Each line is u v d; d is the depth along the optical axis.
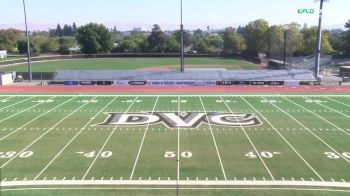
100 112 32.41
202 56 106.25
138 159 21.00
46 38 134.12
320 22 54.03
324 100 38.25
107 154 21.83
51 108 34.19
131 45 119.50
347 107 34.56
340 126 27.83
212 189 17.14
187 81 51.12
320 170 19.41
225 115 31.19
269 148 22.88
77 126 27.88
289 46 99.62
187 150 22.50
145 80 51.50
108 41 118.50
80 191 16.98
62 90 45.75
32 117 30.66
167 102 36.97
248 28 110.06
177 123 28.62
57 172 19.17
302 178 18.41
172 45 118.19
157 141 24.23
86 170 19.42
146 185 17.62
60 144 23.67
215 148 22.86
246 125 28.06
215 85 50.72
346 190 17.06
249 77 52.56
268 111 32.81
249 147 23.05
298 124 28.39
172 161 20.67
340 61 87.69
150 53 109.06
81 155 21.66
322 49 96.56
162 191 16.98
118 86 49.62
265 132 26.28
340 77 55.62
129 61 94.50
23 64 85.00
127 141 24.25
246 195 16.53
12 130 26.84
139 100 38.19
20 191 17.00
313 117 30.58
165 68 77.69
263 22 108.56
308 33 99.25
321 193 16.75
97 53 116.19
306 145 23.44
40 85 50.69
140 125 28.09
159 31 120.75
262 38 106.75
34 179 18.31
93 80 51.59
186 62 91.88
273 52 101.94
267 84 51.47
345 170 19.41
